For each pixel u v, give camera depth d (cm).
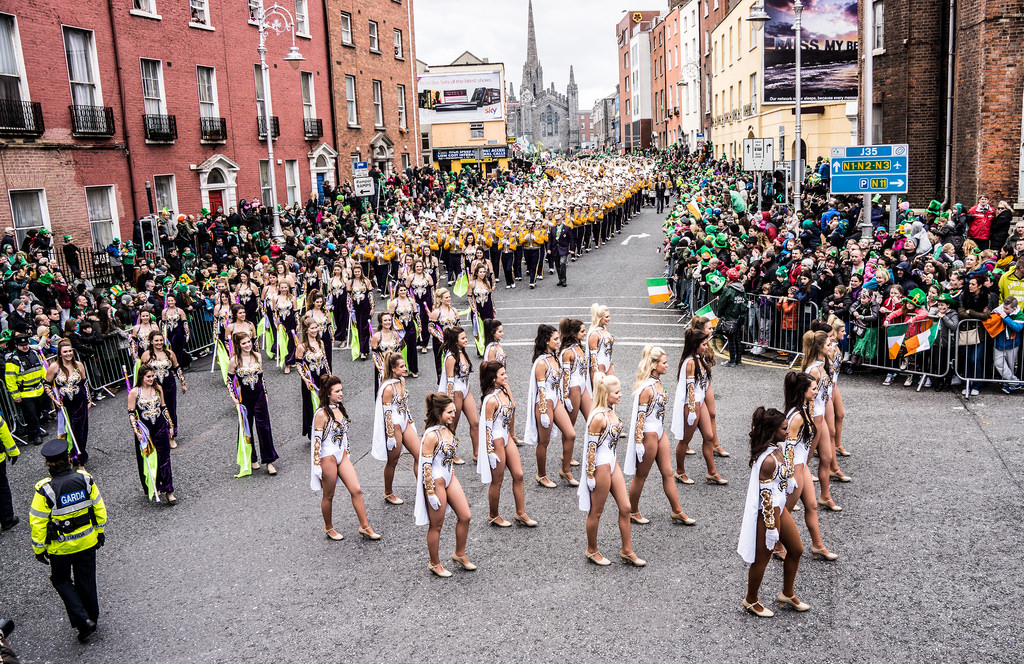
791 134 3747
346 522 939
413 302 1552
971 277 1220
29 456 1243
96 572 843
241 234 2506
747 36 4272
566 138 18375
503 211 2769
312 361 1184
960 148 2055
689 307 1875
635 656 647
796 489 742
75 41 2273
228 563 848
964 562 759
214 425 1341
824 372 885
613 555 817
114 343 1623
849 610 695
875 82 2498
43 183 2150
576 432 1198
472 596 753
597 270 2625
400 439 959
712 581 755
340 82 3712
